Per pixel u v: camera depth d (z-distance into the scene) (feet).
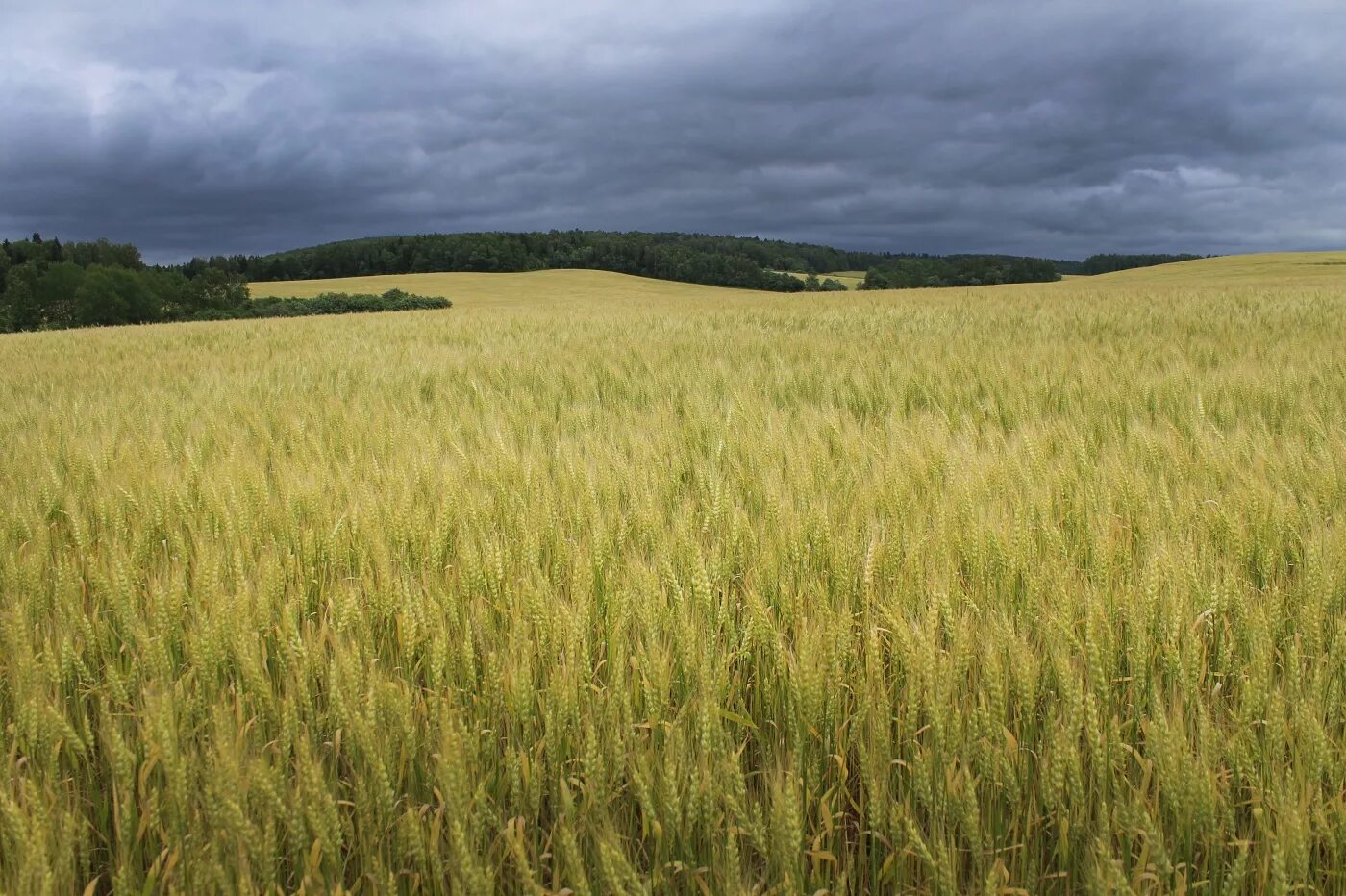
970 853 6.59
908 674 7.13
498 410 21.90
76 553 11.19
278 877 6.36
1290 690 7.02
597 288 259.80
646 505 11.54
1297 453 13.08
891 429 16.98
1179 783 6.01
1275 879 5.47
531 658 8.08
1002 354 32.07
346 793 7.05
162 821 6.54
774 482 12.40
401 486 12.32
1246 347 32.12
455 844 5.59
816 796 6.79
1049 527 10.09
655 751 6.93
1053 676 7.70
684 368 29.99
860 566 9.46
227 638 8.18
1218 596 8.35
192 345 57.31
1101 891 5.41
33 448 17.10
